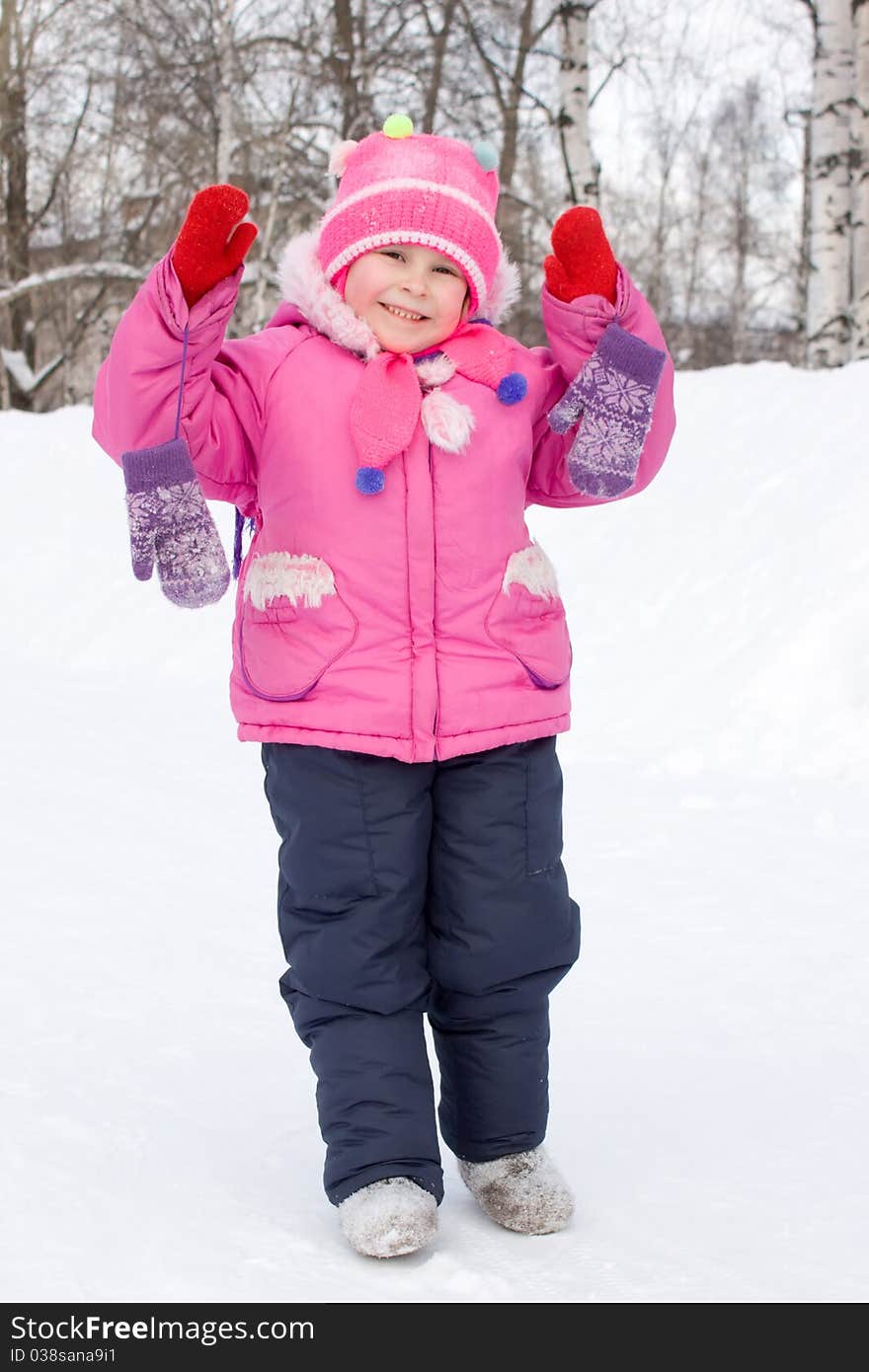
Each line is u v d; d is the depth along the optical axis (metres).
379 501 2.06
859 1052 2.71
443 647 2.06
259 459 2.13
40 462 9.61
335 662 2.04
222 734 5.84
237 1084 2.51
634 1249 1.95
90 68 18.86
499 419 2.14
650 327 2.15
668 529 6.68
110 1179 2.08
